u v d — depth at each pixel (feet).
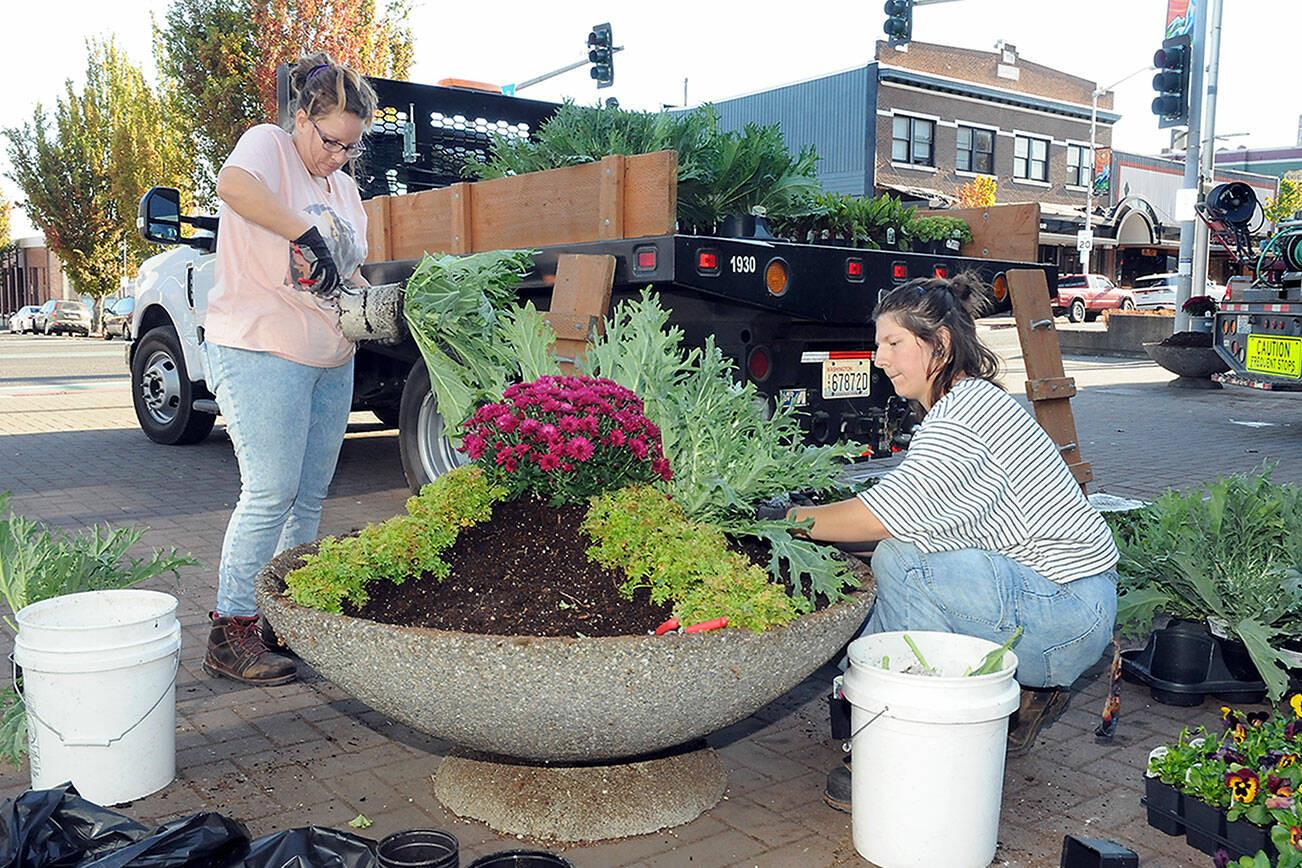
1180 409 40.65
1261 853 7.25
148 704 9.12
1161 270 135.23
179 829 6.55
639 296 15.28
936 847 7.96
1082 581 9.53
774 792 9.64
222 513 20.88
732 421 9.63
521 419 8.95
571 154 16.88
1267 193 140.77
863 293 16.76
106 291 132.16
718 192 17.06
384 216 18.79
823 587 8.61
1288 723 9.26
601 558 8.52
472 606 8.29
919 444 9.34
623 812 8.77
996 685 7.93
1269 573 11.32
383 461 28.02
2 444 29.96
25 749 9.43
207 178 80.59
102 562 10.73
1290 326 33.17
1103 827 9.02
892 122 110.52
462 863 8.20
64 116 128.77
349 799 9.31
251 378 11.10
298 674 12.33
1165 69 47.85
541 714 7.48
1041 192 125.80
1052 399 17.26
